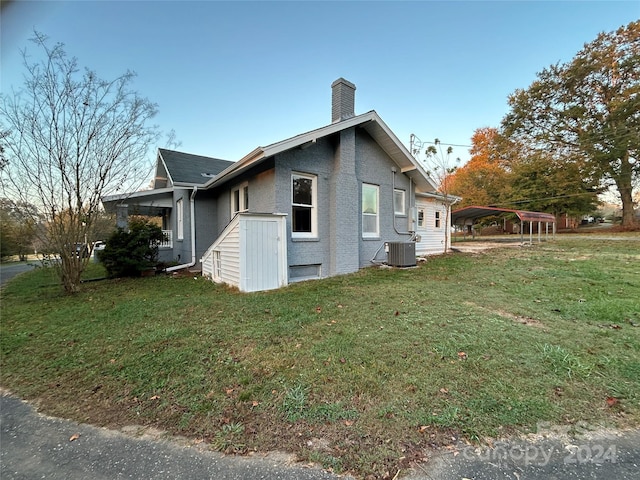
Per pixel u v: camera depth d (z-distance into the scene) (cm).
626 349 300
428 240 1292
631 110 2003
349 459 171
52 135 668
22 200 657
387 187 948
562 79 2309
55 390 259
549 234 2461
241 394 237
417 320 396
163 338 356
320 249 781
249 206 828
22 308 540
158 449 186
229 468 169
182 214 1156
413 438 187
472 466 166
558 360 278
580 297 495
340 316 422
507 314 419
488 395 228
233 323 404
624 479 157
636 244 1311
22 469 174
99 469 172
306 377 259
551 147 2553
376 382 248
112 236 902
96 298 604
